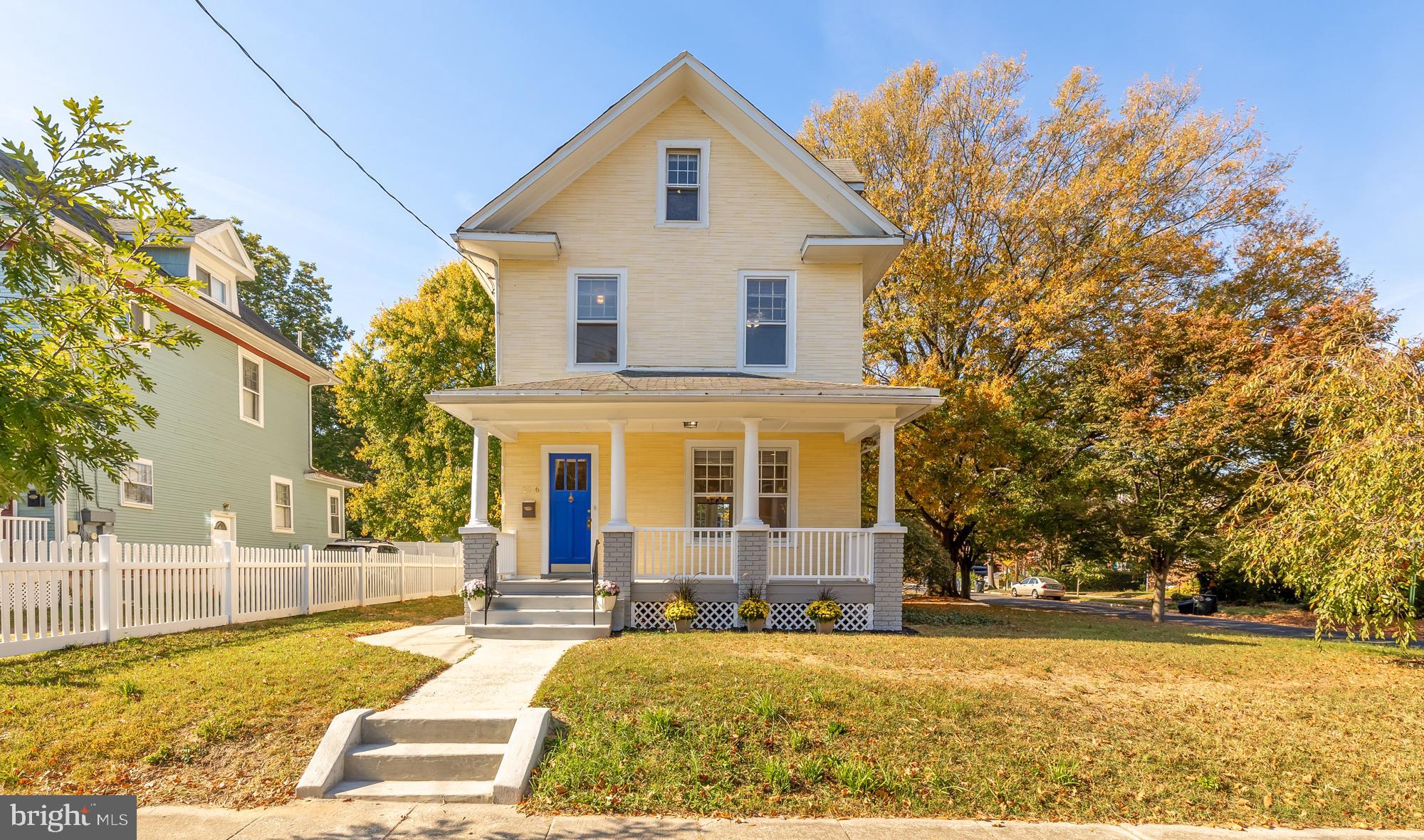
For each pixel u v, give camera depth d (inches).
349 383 1003.9
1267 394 481.4
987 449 695.7
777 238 520.4
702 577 440.5
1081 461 742.5
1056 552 975.0
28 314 175.0
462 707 247.9
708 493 525.0
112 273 183.3
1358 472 373.1
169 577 372.8
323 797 203.0
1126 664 340.2
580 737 228.8
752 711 245.6
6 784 194.2
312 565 502.6
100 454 177.3
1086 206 868.0
